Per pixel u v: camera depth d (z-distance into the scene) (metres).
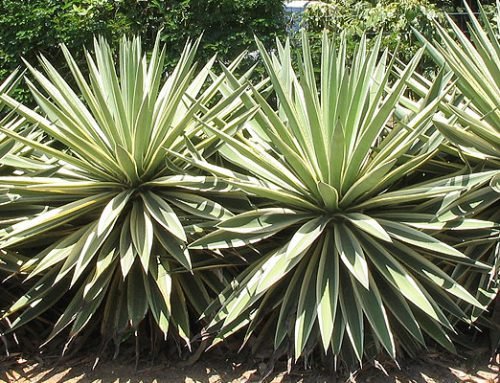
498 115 3.46
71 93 3.89
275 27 5.34
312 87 3.48
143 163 3.47
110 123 3.39
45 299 3.38
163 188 3.56
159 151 3.41
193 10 5.27
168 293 3.12
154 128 3.57
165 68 5.26
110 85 3.83
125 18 5.29
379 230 2.94
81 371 3.38
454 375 3.23
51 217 3.25
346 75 3.19
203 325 3.46
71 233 3.54
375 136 3.03
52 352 3.55
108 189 3.52
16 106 3.50
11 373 3.37
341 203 3.23
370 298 3.04
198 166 3.31
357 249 3.04
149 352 3.50
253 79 5.18
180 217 3.43
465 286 3.33
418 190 3.18
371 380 3.18
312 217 3.29
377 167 2.97
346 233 3.19
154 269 3.27
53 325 3.67
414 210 3.33
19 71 5.13
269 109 3.24
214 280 3.46
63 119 3.43
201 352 3.38
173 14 5.28
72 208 3.31
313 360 3.32
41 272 3.51
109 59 3.67
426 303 2.90
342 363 3.22
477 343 3.47
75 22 5.07
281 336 3.09
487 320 3.34
